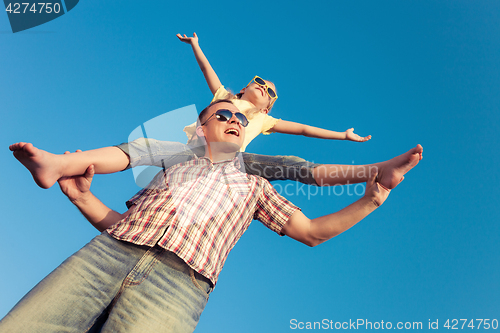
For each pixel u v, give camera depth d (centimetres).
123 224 188
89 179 201
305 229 225
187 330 173
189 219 186
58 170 176
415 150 195
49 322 158
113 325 160
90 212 218
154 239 175
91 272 171
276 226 227
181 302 171
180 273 176
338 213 220
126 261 174
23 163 164
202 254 181
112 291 170
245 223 213
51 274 173
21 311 158
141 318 161
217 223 193
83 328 165
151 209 188
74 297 165
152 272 172
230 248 204
